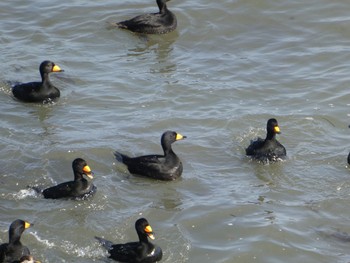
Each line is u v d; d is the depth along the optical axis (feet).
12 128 81.87
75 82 90.74
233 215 68.80
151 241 65.41
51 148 77.87
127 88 89.45
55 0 108.58
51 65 86.58
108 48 98.68
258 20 104.01
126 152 77.82
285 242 65.51
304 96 88.07
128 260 62.64
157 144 79.15
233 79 91.71
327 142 80.12
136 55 97.25
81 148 77.92
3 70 92.84
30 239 65.10
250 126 82.38
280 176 74.84
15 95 87.76
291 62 95.20
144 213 68.85
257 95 88.33
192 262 63.05
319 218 68.69
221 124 82.64
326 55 96.32
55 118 84.07
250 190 72.64
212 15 104.88
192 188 73.00
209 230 66.95
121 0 109.19
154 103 86.38
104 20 104.27
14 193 71.10
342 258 63.82
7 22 103.19
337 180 74.13
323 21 102.99
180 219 68.18
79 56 96.48
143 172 74.23
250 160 77.36
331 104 86.38
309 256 64.03
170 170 73.77
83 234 66.03
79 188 70.33
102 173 74.69
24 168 74.84
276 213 69.21
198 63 95.40
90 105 86.38
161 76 92.17
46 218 67.82
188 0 108.17
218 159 77.61
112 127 81.97
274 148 77.15
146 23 101.04
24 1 108.06
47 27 102.47
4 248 62.44
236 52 97.96
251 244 65.10
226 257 63.62
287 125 82.58
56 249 64.13
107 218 68.08
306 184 73.67
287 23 103.19
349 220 68.59
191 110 85.15
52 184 72.84
